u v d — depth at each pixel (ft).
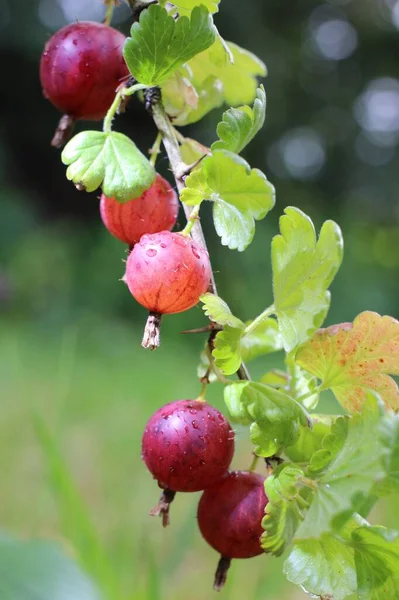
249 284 6.18
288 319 0.82
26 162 7.82
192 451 0.84
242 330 0.82
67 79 0.95
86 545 1.16
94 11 7.77
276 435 0.80
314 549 0.80
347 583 0.79
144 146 7.31
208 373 0.87
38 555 0.90
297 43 8.95
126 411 3.40
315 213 8.33
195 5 0.87
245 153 8.40
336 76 9.26
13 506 2.19
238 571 1.66
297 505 0.80
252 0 8.30
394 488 0.74
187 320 5.50
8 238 6.36
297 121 9.00
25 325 5.29
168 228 0.94
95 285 6.05
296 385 0.89
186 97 0.95
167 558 1.69
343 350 0.85
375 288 6.80
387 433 0.74
